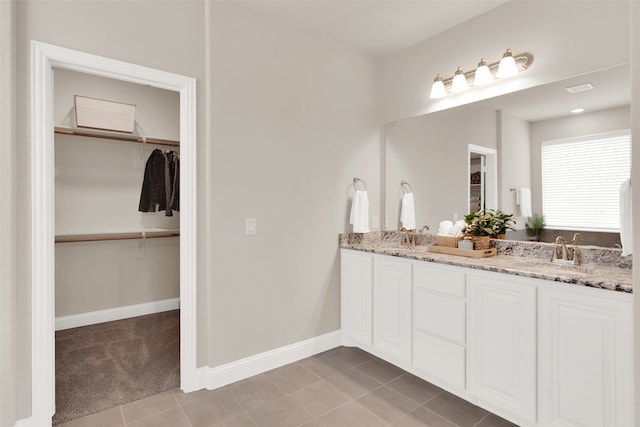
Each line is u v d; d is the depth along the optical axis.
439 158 2.75
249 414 2.00
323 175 2.84
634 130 1.22
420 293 2.31
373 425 1.90
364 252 2.73
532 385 1.75
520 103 2.28
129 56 2.00
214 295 2.28
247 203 2.42
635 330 1.21
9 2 1.64
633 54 1.23
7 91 1.64
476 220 2.40
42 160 1.75
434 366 2.23
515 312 1.82
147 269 3.73
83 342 2.98
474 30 2.52
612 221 1.91
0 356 1.64
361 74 3.09
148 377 2.40
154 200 3.53
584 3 1.98
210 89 2.25
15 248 1.69
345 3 2.36
